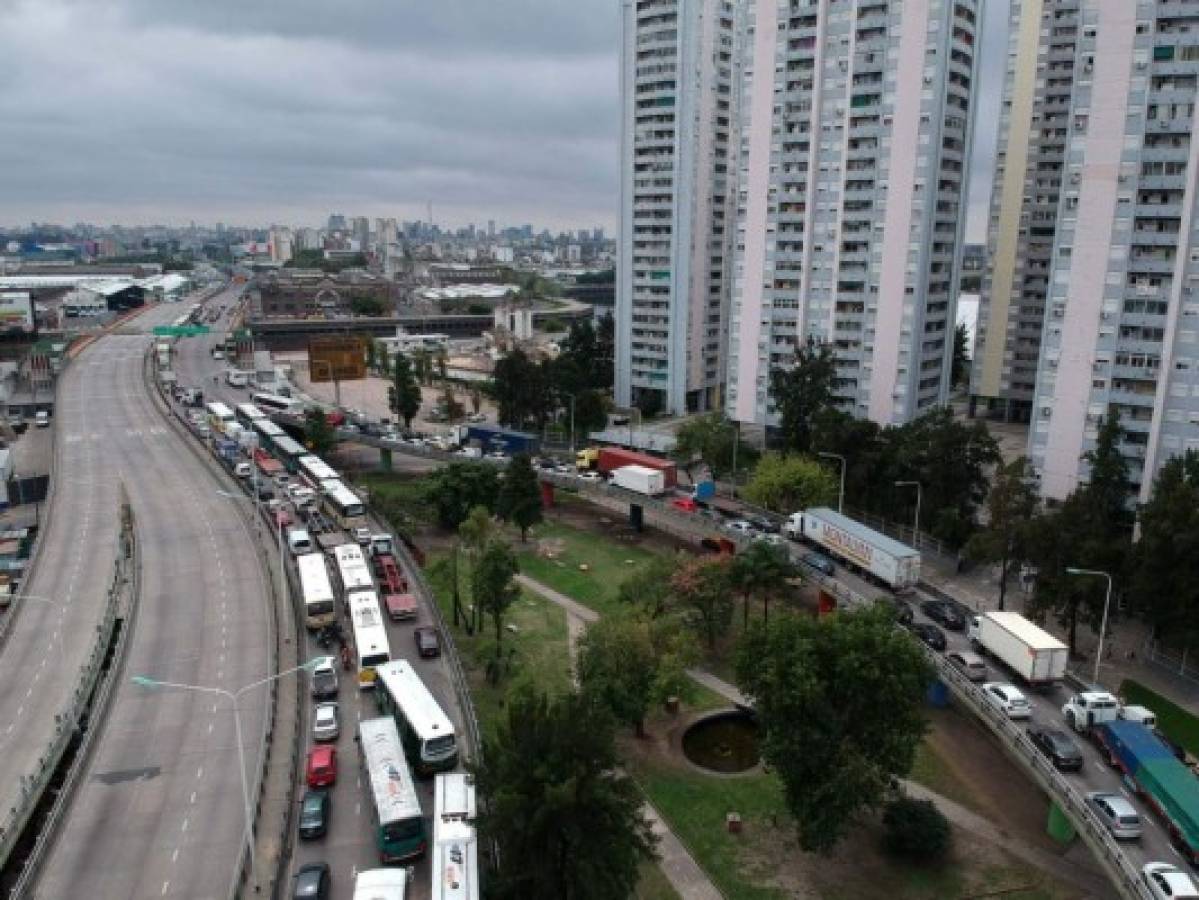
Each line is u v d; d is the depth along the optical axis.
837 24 123.88
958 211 127.75
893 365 127.00
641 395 182.38
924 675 55.00
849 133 125.25
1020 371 158.88
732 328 143.75
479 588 76.56
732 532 96.75
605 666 65.38
